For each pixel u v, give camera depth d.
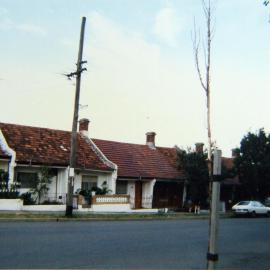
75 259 11.82
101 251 13.49
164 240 17.47
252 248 17.05
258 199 46.03
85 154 35.84
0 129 31.34
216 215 5.14
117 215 28.02
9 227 18.23
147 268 11.39
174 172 41.88
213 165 5.31
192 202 40.19
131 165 38.81
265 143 44.31
